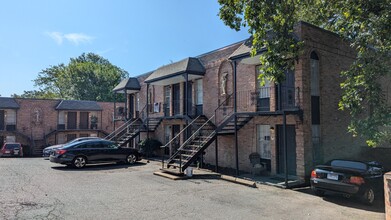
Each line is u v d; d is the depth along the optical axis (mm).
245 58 13000
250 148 14766
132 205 8039
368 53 8656
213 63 17312
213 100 17219
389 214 6441
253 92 14508
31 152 30875
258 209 7867
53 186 10469
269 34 10727
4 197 8703
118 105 37656
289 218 7141
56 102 33750
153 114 23578
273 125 13586
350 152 14062
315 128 12711
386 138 8148
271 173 13570
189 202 8430
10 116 30719
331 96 13383
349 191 8562
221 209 7770
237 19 8891
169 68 19344
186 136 19812
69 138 34031
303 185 11508
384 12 7711
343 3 8695
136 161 17984
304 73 12070
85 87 49094
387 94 14555
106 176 12844
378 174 9297
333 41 13672
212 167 16109
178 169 13891
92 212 7328
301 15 14617
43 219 6703
